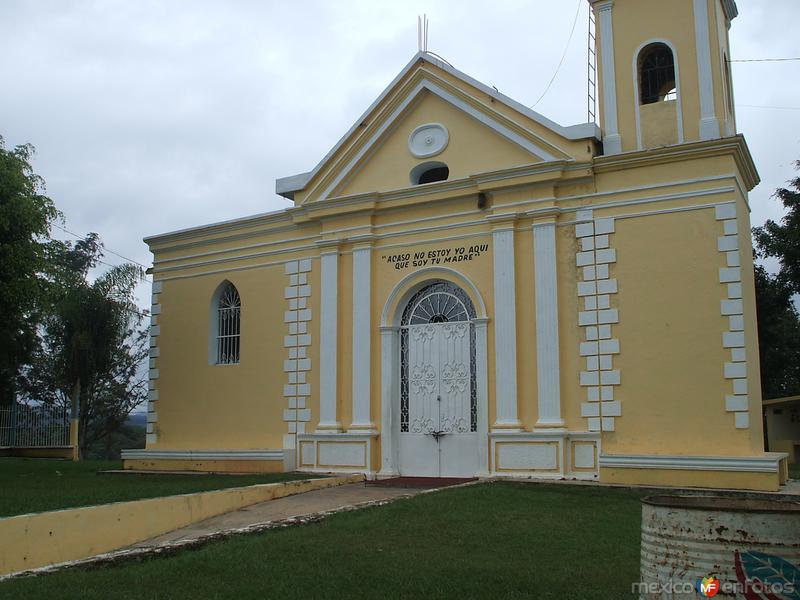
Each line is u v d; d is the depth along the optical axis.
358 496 14.70
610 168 16.72
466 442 17.86
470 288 18.02
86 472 21.06
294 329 20.42
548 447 16.48
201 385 21.83
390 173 19.44
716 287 15.55
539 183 17.27
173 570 8.58
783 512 5.35
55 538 9.71
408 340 18.95
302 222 20.45
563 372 16.72
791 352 38.88
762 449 16.17
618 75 17.38
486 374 17.56
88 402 36.56
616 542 10.17
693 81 16.64
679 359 15.67
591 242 16.78
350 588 7.94
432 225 18.73
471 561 9.08
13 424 32.44
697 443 15.32
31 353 32.84
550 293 16.95
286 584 8.07
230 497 13.19
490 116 18.20
